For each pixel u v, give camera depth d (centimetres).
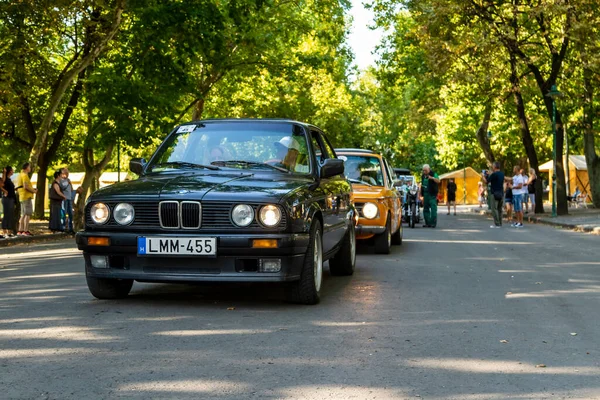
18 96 2492
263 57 3481
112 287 807
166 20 2470
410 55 3909
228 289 897
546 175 7175
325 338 614
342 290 905
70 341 595
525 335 634
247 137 895
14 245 1973
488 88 3447
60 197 2327
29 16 2267
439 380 485
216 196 743
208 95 3822
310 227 769
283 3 3528
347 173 1475
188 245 735
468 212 4841
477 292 895
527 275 1082
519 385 474
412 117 4275
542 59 3409
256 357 544
